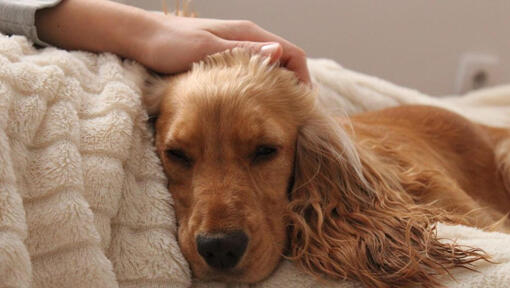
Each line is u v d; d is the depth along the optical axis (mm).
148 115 1328
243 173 1238
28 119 1022
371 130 1781
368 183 1382
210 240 1107
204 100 1249
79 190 1019
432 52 3348
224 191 1191
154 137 1311
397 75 3348
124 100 1169
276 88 1347
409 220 1254
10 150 975
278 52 1374
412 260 1128
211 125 1231
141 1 2805
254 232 1162
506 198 2037
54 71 1109
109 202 1074
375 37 3264
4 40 1148
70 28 1383
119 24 1386
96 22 1382
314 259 1200
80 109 1128
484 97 2867
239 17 3080
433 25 3309
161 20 1424
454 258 1113
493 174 2035
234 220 1144
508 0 3330
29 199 994
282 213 1283
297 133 1374
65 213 986
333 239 1247
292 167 1359
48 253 983
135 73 1335
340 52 3248
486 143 2084
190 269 1151
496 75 3398
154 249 1103
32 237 976
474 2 3316
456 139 2012
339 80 2207
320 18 3178
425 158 1766
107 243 1068
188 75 1345
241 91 1268
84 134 1095
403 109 2094
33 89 1054
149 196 1170
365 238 1229
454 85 3422
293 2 3125
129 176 1156
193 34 1375
